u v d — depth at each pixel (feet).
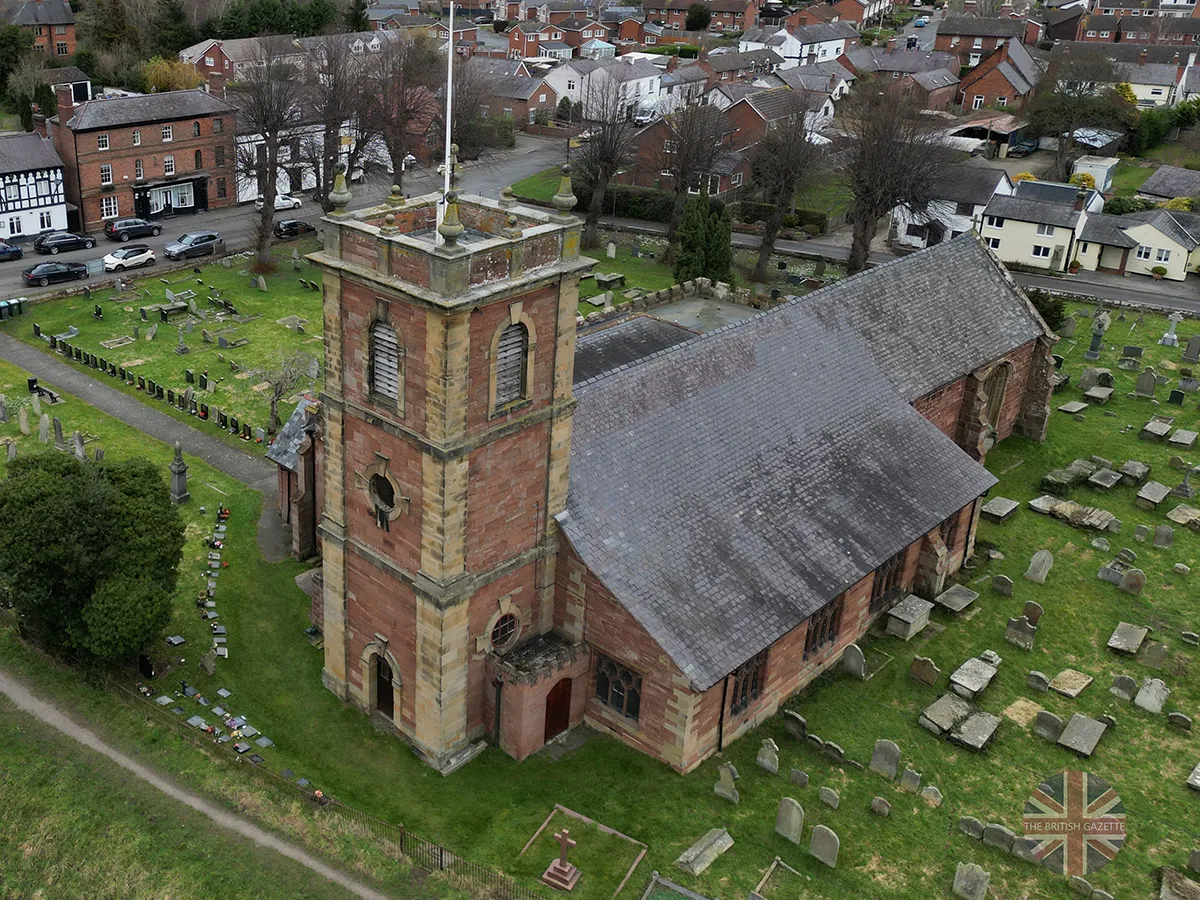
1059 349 279.69
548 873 120.67
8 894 120.88
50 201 332.39
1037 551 189.57
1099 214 352.90
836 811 133.49
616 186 392.27
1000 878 125.90
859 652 156.87
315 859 122.11
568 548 135.95
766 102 426.92
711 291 259.19
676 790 134.21
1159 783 142.10
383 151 397.80
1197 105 484.33
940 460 176.14
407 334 115.96
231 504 195.62
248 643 158.81
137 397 238.48
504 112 504.43
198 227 355.15
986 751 145.48
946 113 507.30
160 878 119.34
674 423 151.23
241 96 349.00
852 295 192.95
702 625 133.49
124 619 139.44
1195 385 256.52
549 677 134.72
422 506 121.90
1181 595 182.29
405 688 136.87
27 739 137.80
